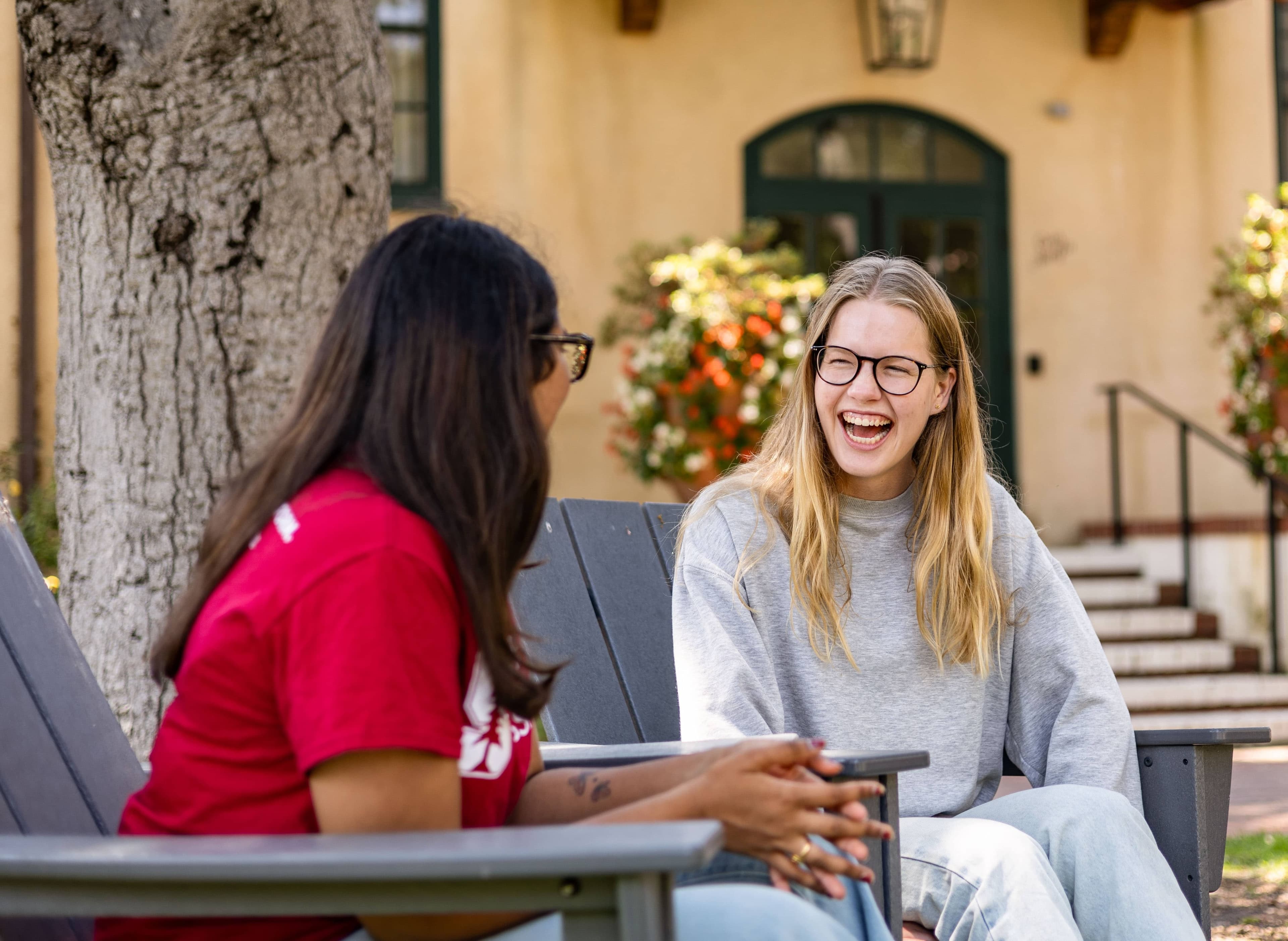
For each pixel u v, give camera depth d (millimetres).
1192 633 6930
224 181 2828
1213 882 2146
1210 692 6391
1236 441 8023
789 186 7879
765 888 1308
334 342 1325
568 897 1021
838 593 2221
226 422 2838
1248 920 3314
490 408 1287
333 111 2928
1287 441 7102
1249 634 6816
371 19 3055
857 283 2266
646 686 2463
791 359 6430
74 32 2770
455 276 1311
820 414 2248
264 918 1253
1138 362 8148
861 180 7969
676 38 7699
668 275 6719
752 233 7234
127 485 2824
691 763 1507
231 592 1235
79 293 2869
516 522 1290
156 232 2818
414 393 1270
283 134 2861
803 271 7840
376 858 987
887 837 1411
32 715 1523
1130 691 6293
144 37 2793
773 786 1345
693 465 6418
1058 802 1923
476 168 7469
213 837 1099
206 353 2832
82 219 2857
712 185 7719
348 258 2957
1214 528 7035
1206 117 8258
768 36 7805
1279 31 8430
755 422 6359
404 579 1192
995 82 8062
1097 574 7395
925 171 8047
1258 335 7102
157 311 2826
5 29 6828
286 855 1005
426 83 7469
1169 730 2143
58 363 2934
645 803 1354
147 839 1106
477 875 978
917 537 2256
